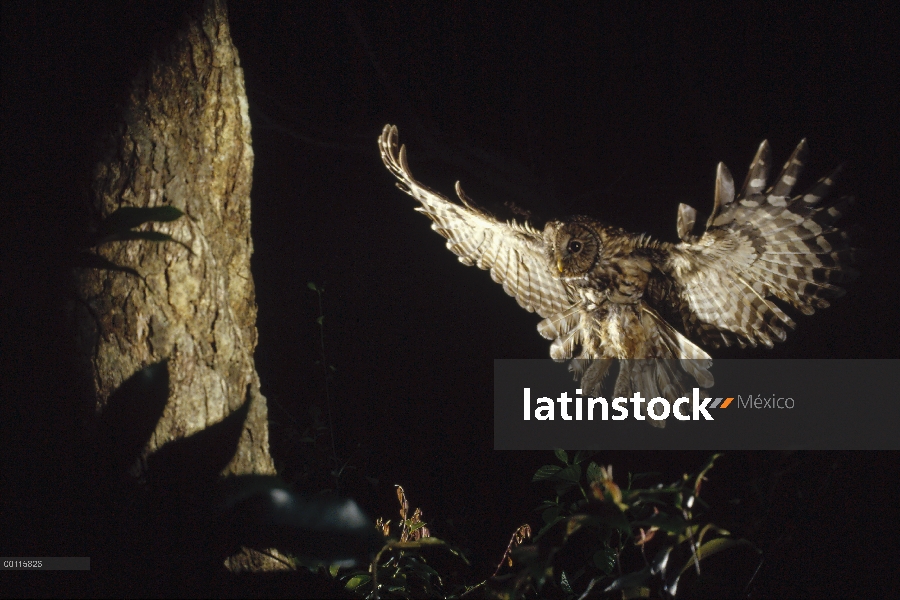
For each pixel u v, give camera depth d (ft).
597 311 11.88
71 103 5.32
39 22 5.29
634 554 7.59
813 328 14.75
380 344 21.12
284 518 5.05
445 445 16.61
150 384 5.04
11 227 5.05
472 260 12.59
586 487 7.89
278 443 11.02
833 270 9.75
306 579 5.71
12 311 4.96
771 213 9.42
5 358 4.90
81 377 5.16
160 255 5.56
